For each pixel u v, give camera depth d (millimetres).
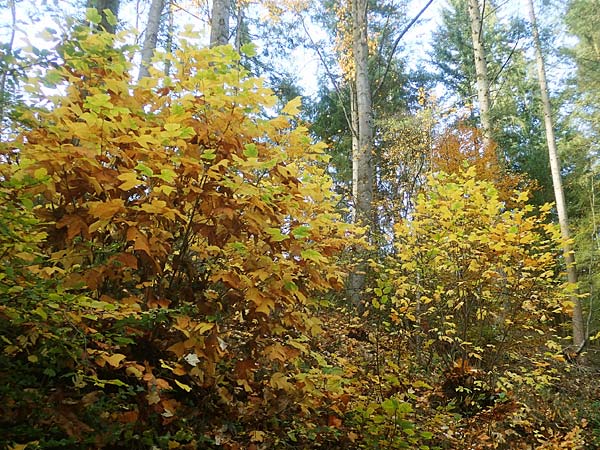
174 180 2205
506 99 17688
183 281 2523
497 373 4645
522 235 4293
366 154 8094
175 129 2010
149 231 2252
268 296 2270
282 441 2611
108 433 1900
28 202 1773
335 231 3129
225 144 2371
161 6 8281
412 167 10156
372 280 5426
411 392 3266
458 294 4660
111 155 2268
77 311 1835
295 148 2744
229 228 2303
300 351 2869
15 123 2252
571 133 16688
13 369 1870
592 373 7660
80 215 2068
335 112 16188
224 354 2631
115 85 2322
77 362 1928
